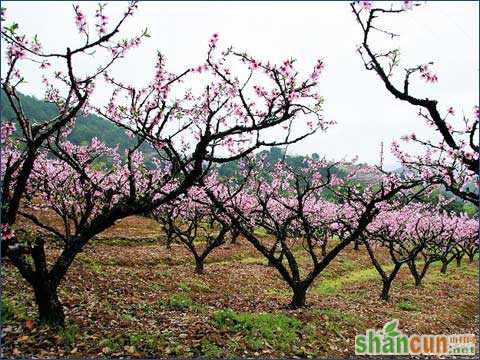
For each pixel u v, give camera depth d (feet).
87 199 39.32
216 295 54.80
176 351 30.91
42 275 31.94
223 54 33.17
